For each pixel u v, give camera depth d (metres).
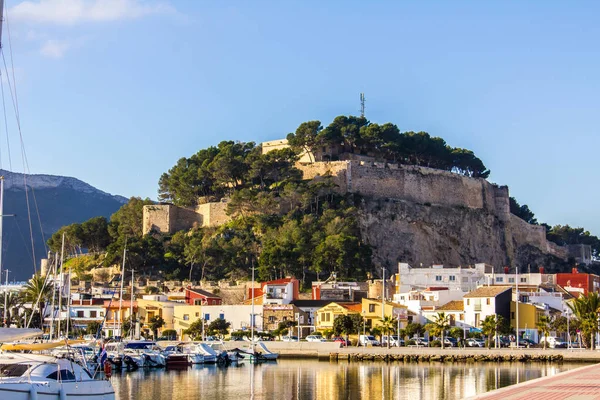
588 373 79.38
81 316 188.25
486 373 119.75
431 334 158.75
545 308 172.50
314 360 150.00
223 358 142.00
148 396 96.50
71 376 70.44
